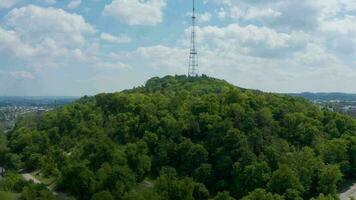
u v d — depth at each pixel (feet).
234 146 625.41
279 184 534.37
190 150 644.27
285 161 599.16
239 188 572.51
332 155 636.48
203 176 606.96
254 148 639.35
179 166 655.35
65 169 631.97
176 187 554.46
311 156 605.73
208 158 643.45
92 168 647.97
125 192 561.84
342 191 603.67
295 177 540.11
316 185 579.48
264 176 566.36
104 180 589.32
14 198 555.28
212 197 579.89
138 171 643.45
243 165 592.60
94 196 536.42
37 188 563.48
